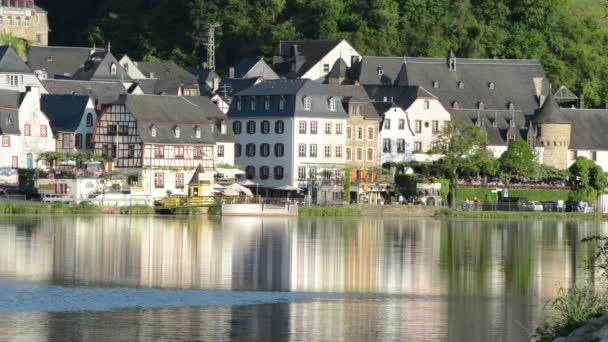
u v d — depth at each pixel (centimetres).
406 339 13462
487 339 13562
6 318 13850
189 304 14850
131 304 14750
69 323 13688
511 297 16025
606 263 14025
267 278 17012
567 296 13375
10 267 17288
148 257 18862
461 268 18800
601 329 11412
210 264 18262
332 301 15362
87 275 16750
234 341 13175
